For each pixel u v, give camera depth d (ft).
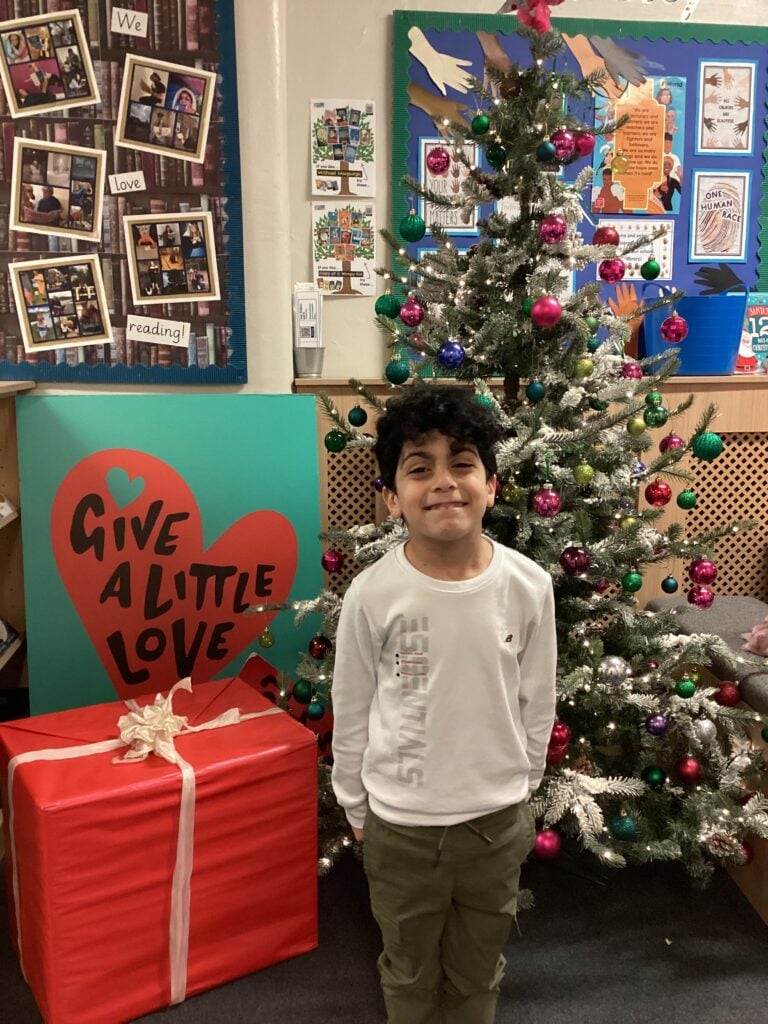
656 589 7.38
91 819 3.98
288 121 7.09
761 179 7.61
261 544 6.53
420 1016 3.76
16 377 6.32
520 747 3.63
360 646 3.57
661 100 7.36
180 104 6.14
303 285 7.11
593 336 5.15
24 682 6.88
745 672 5.29
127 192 6.20
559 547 4.85
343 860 5.77
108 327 6.35
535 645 3.66
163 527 6.36
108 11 5.96
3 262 6.18
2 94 5.98
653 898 5.33
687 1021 4.32
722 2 7.39
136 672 6.32
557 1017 4.34
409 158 7.20
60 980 4.04
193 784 4.21
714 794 4.99
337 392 6.82
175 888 4.27
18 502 6.54
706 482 7.28
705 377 6.98
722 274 7.67
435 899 3.61
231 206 6.31
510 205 7.34
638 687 5.15
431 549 3.47
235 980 4.58
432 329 5.14
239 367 6.52
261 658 5.96
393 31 7.03
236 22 6.10
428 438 3.36
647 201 7.52
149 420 6.36
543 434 4.64
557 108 4.85
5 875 5.42
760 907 5.13
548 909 5.23
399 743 3.50
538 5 4.65
